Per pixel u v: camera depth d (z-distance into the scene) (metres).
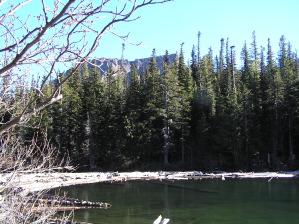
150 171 39.12
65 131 40.28
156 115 42.09
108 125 41.94
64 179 28.47
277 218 14.14
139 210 15.54
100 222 12.91
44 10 1.80
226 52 59.19
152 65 46.38
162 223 12.66
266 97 44.38
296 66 51.91
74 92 41.41
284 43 57.34
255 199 18.92
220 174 35.06
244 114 40.56
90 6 1.98
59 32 2.07
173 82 40.50
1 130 2.07
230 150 41.22
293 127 39.34
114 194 21.16
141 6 1.89
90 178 30.48
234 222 13.37
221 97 43.22
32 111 2.12
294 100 39.72
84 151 40.41
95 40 2.02
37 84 2.66
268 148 41.97
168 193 21.61
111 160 41.69
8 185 3.50
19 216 3.71
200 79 46.78
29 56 2.02
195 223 13.13
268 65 52.16
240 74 56.44
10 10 1.96
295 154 41.88
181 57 52.41
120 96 44.12
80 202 16.52
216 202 17.97
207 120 43.38
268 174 34.78
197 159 41.31
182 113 41.31
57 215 13.46
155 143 42.72
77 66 2.11
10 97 2.96
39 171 4.09
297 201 18.23
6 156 3.63
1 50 1.99
